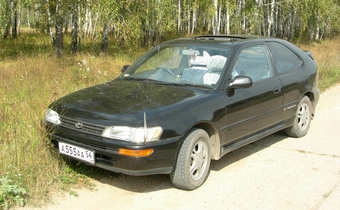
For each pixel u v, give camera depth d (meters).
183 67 5.12
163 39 32.56
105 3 15.96
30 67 10.14
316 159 5.49
